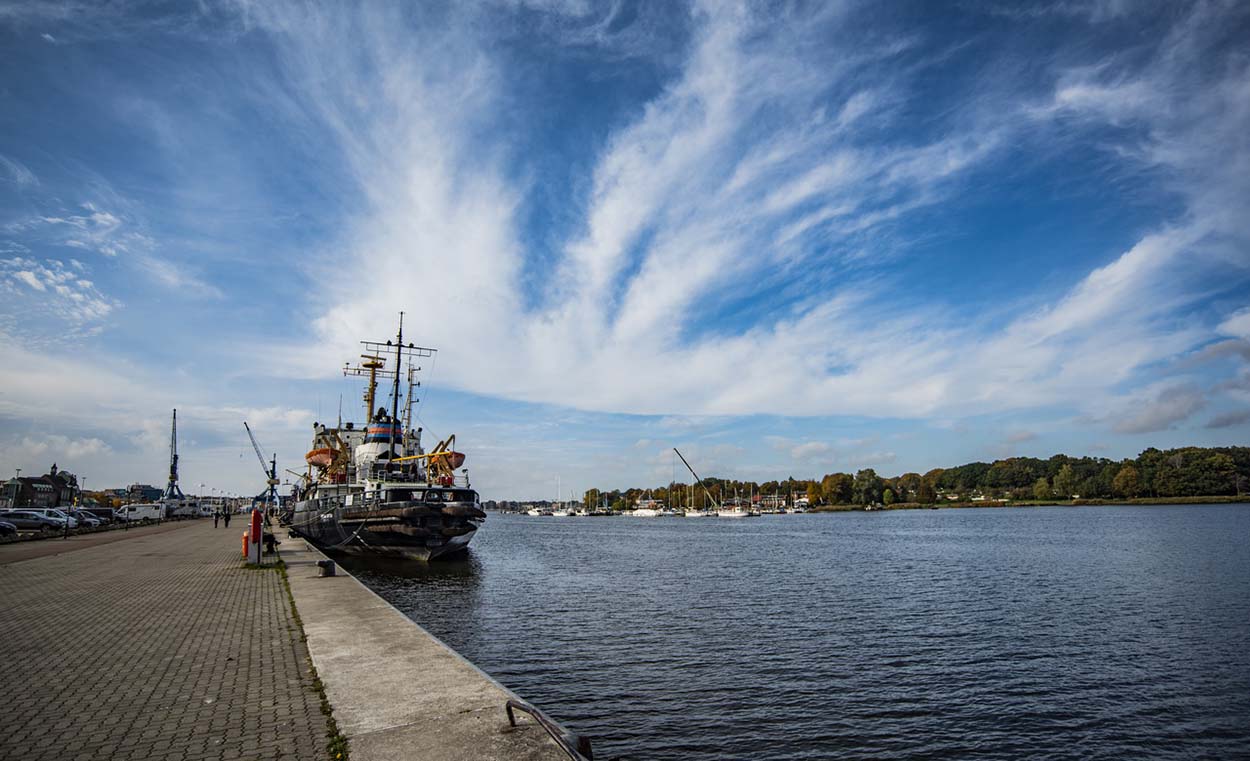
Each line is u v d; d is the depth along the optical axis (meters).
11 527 48.34
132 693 8.89
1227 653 23.42
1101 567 50.09
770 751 14.66
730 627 27.19
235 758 6.56
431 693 8.44
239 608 16.08
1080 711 17.58
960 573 47.25
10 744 7.01
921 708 17.50
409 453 56.75
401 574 42.62
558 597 35.22
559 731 6.36
